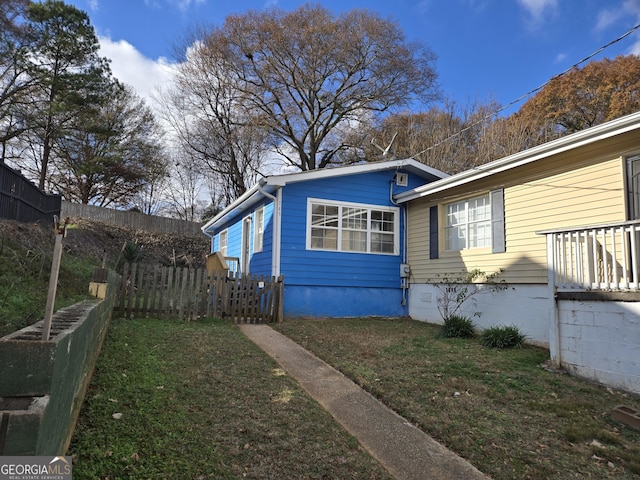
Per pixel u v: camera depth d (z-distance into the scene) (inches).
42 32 879.7
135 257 685.9
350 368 226.4
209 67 1070.4
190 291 342.6
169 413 145.4
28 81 875.4
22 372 71.1
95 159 1005.2
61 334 86.4
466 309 378.9
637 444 148.4
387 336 324.5
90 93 950.4
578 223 287.6
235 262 596.4
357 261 447.5
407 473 125.0
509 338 289.6
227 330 302.7
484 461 133.6
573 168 293.0
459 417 166.6
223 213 594.6
